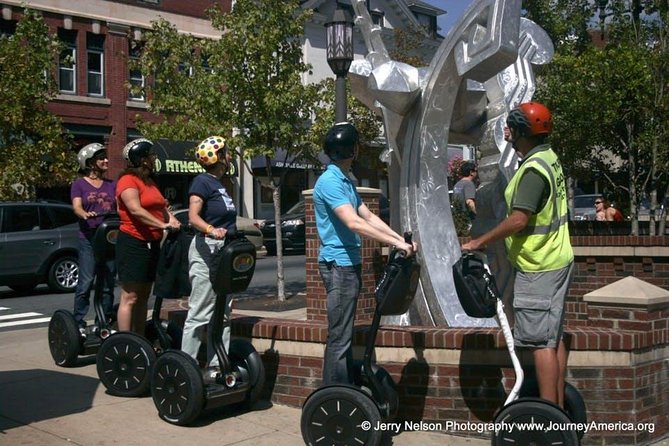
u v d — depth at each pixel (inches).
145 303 252.2
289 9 467.5
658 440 200.1
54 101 1008.9
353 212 176.9
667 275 401.7
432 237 258.7
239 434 202.2
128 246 240.1
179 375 205.5
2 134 703.1
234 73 461.7
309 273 367.9
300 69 482.3
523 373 184.4
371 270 380.2
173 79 493.0
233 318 245.1
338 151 184.4
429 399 204.8
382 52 278.1
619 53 636.7
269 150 466.0
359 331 213.5
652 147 660.1
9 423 209.6
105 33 1063.0
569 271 168.1
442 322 250.2
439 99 257.3
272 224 906.1
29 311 493.0
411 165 262.1
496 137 262.2
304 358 224.4
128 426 207.5
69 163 736.3
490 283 173.0
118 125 1070.4
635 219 671.8
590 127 654.5
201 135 466.0
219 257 204.8
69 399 233.9
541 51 284.8
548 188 164.9
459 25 239.9
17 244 562.6
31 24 739.4
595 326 209.3
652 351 200.2
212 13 492.4
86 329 281.6
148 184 242.8
